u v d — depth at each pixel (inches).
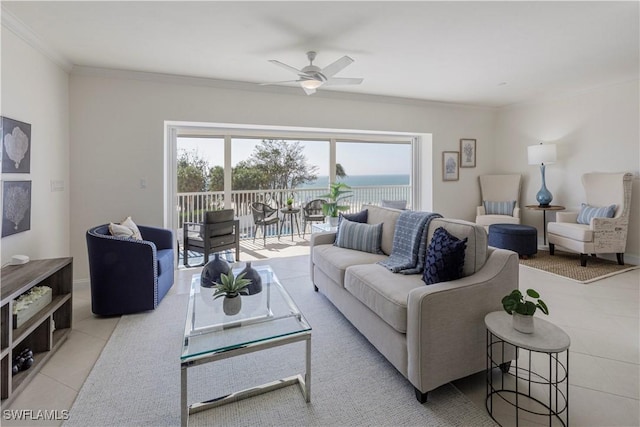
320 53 125.5
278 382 73.7
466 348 69.4
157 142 150.4
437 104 211.8
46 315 80.8
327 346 90.5
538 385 72.4
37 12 92.9
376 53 126.3
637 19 100.0
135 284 109.3
